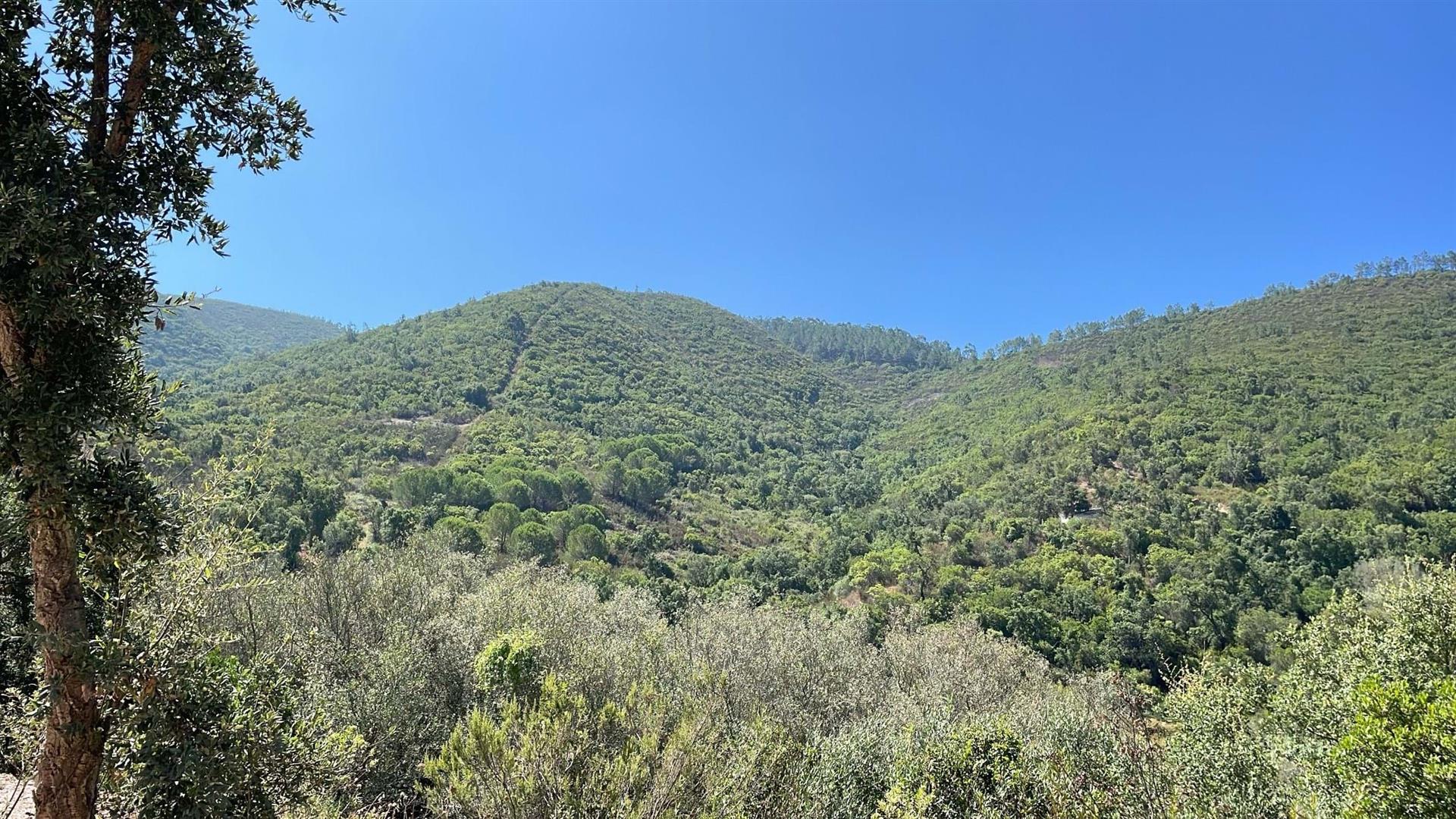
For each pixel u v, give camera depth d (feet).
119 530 11.68
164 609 14.79
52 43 11.32
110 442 12.25
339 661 36.47
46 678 11.95
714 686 36.32
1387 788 19.10
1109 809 22.95
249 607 24.40
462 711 32.76
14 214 9.64
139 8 11.16
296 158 13.82
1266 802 24.09
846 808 25.89
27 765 15.20
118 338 12.27
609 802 18.24
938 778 26.37
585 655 36.32
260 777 14.19
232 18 12.99
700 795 20.61
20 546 15.92
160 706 12.46
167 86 12.19
